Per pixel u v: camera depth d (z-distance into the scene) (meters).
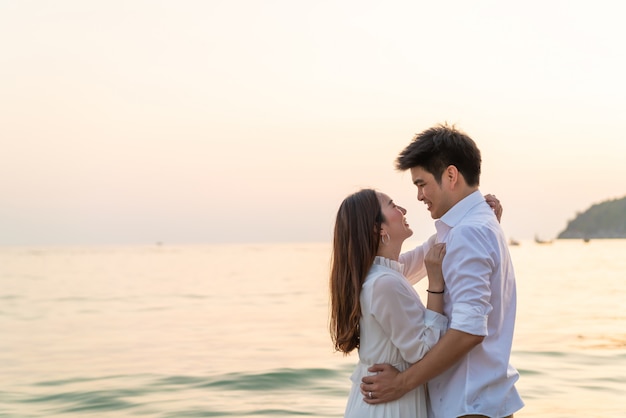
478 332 2.88
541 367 7.76
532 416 5.69
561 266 37.56
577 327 11.66
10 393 7.11
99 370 8.39
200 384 7.18
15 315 16.67
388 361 3.11
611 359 8.29
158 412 6.03
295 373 7.57
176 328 13.05
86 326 13.92
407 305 3.04
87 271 46.66
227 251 138.00
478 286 2.92
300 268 46.25
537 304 16.14
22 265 63.50
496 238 3.02
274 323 13.49
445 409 3.05
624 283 23.70
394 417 3.09
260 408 6.03
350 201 3.22
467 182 3.13
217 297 21.27
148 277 36.22
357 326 3.20
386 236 3.19
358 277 3.14
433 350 2.96
